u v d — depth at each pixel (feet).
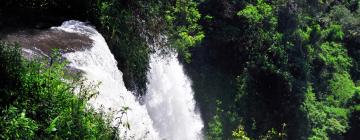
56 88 31.63
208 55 99.86
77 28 55.47
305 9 116.88
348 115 119.14
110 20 59.41
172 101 81.56
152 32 66.39
